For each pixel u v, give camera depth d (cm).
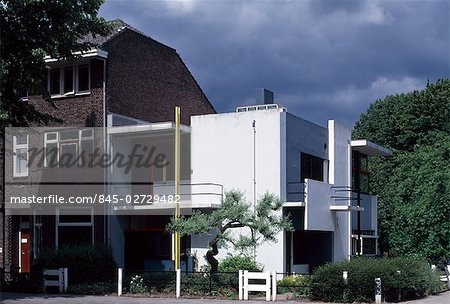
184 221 2541
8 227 3325
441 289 2762
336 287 2256
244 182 3047
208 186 3123
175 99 3728
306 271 3259
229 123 3108
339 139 3534
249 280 2408
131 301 2277
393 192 4316
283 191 2984
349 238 3488
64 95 3228
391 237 4084
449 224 3809
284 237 2952
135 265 3170
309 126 3259
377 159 5091
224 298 2375
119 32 3312
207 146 3144
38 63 2605
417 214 3881
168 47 3706
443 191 3844
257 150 3033
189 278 2542
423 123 5134
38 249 3256
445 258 3791
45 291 2648
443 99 5128
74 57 2784
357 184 3794
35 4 2522
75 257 2744
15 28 2553
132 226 3209
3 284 2733
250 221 2489
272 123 3016
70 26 2647
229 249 2989
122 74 3297
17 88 2622
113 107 3212
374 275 2239
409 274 2373
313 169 3294
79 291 2592
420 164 4266
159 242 3138
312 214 3009
